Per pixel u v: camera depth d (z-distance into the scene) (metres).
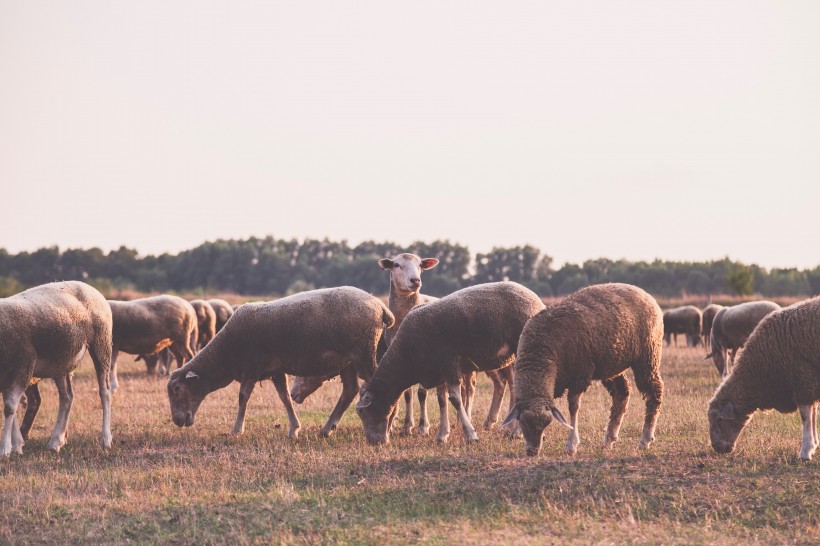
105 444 14.51
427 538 8.88
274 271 127.12
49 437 15.66
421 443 14.26
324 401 20.45
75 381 25.38
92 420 17.61
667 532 8.98
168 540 9.18
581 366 12.44
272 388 23.05
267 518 9.74
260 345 15.27
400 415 18.05
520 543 8.63
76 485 11.55
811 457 11.62
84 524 9.80
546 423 11.88
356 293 15.25
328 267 124.56
